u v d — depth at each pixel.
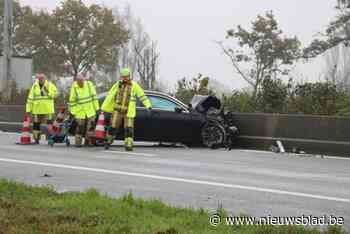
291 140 22.41
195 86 30.31
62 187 12.42
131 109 20.61
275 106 26.28
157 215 9.20
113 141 22.72
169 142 22.81
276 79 27.12
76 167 15.51
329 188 13.27
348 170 16.81
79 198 9.98
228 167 16.53
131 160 17.45
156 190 12.38
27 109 22.23
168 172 15.05
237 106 26.84
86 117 21.34
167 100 22.78
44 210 9.03
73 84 21.41
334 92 25.28
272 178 14.60
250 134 23.48
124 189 12.40
